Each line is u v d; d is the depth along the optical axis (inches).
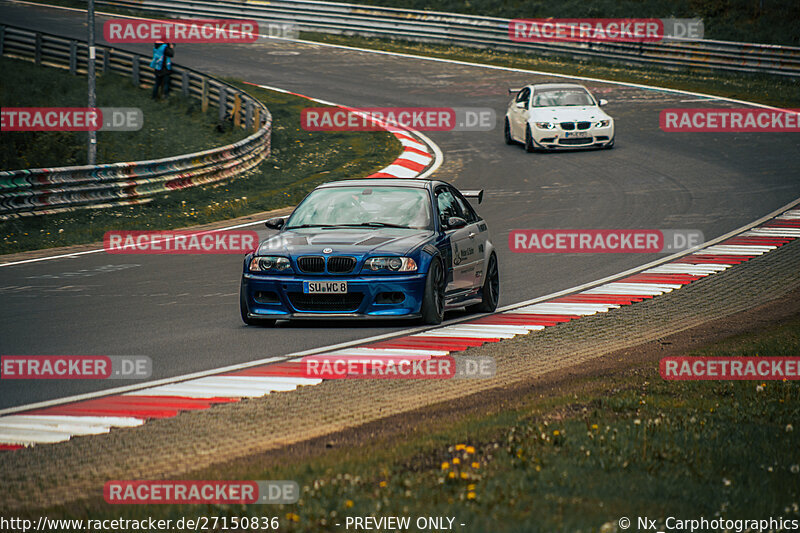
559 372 1167.6
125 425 932.0
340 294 1428.4
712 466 708.7
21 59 5920.3
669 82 5236.2
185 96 4926.2
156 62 4921.3
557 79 5438.0
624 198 2950.3
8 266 2148.1
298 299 1439.5
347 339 1384.1
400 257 1438.2
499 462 703.1
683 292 1779.0
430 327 1485.0
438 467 697.0
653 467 697.0
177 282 1927.9
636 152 3762.3
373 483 663.1
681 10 6363.2
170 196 3132.4
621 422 837.2
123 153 3806.6
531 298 1772.9
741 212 2672.2
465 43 6451.8
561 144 3799.2
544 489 642.2
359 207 1584.6
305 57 6333.7
